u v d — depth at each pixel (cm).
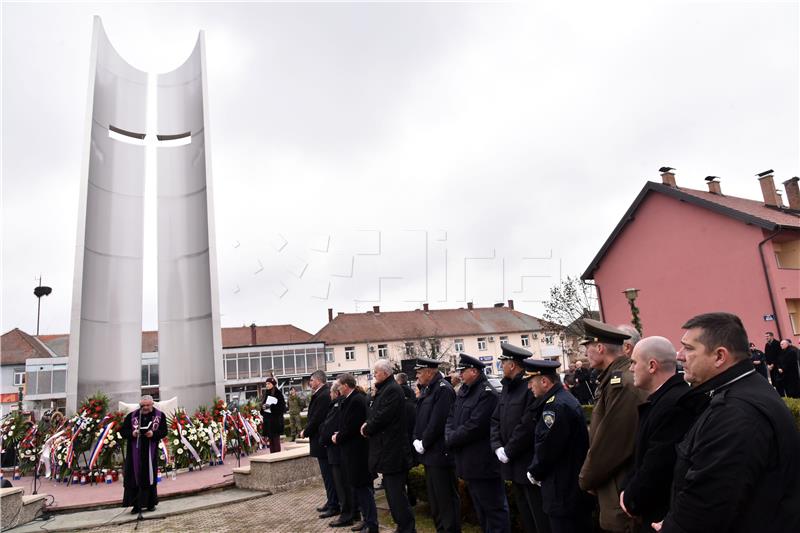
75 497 905
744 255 1933
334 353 4856
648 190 2247
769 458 212
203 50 1627
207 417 1169
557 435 377
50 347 5322
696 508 215
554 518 378
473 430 486
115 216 1479
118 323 1424
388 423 559
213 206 1491
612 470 332
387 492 561
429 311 5550
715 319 253
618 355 371
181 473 1070
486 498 484
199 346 1452
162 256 1520
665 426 284
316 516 720
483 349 5275
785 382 1193
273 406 1118
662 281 2206
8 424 1254
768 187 2364
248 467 984
